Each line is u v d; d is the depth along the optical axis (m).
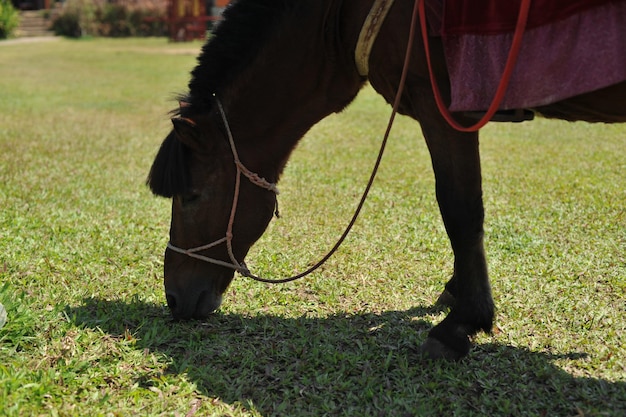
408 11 3.38
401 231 6.01
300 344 3.93
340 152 9.40
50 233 5.77
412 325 4.27
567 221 6.20
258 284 4.90
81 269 5.01
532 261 5.27
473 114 3.33
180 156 3.73
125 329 4.07
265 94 3.75
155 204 6.80
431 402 3.36
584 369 3.68
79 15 34.03
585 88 2.97
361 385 3.53
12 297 4.19
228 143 3.78
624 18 2.90
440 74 3.43
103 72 19.92
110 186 7.48
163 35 35.22
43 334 3.86
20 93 15.47
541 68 3.07
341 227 6.15
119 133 10.74
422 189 7.40
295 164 8.63
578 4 2.96
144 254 5.40
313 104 3.85
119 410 3.19
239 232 3.88
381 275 5.07
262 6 3.67
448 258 5.39
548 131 10.89
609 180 7.62
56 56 24.47
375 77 3.69
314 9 3.64
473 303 3.73
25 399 3.20
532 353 3.86
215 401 3.33
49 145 9.62
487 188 7.40
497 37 3.17
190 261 3.95
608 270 5.03
